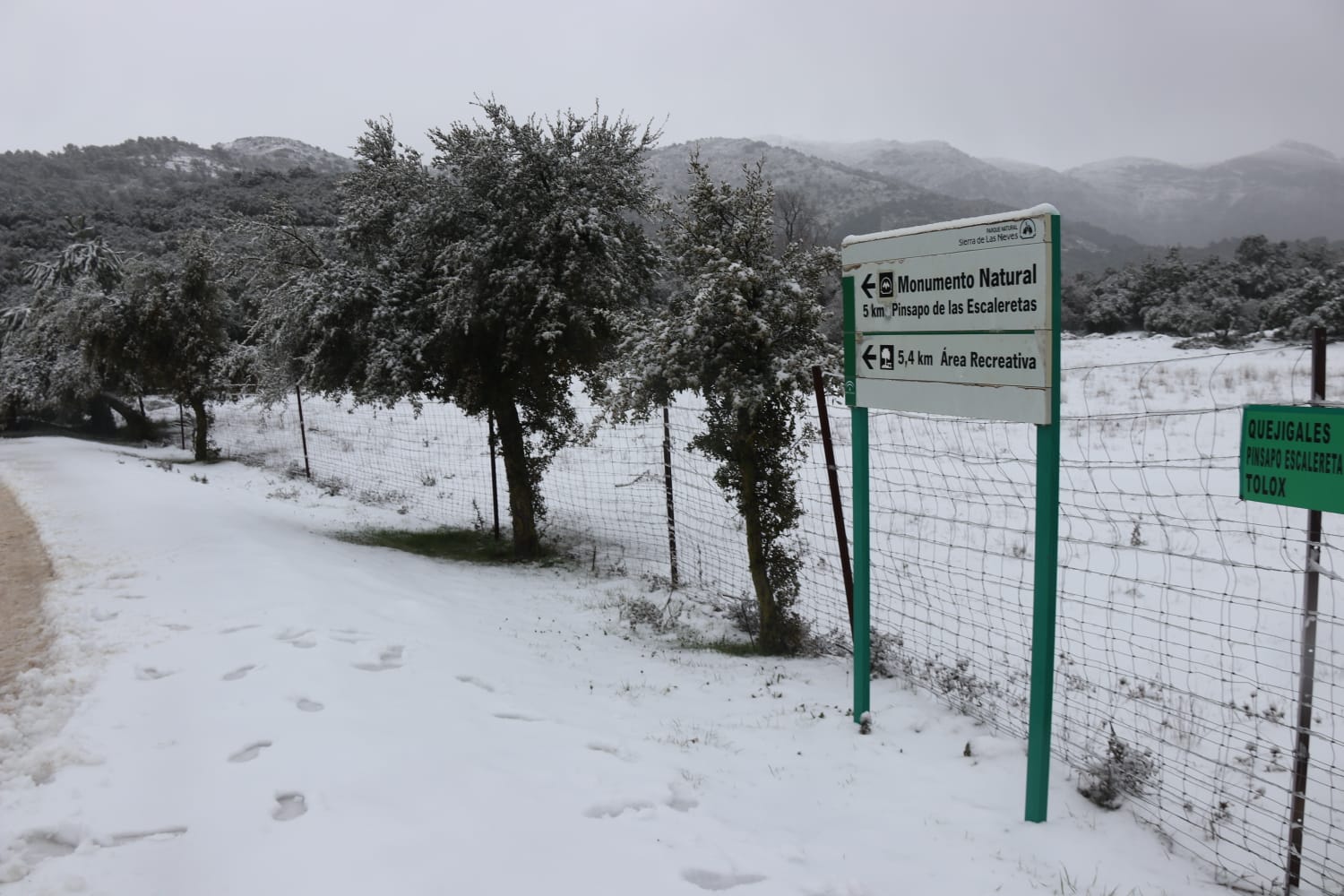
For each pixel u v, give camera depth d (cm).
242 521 1197
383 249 1280
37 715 529
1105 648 663
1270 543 895
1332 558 830
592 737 530
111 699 543
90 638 667
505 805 415
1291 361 2352
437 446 2262
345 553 1085
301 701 540
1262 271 4225
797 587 826
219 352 2294
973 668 668
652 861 372
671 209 884
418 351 1190
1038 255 434
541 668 694
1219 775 500
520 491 1274
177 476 1838
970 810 454
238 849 368
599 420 885
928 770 506
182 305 2234
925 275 505
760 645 809
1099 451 1369
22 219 6638
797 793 483
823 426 686
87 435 2997
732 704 643
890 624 775
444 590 975
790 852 397
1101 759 491
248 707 524
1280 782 488
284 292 1259
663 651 800
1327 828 438
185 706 527
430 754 469
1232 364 2412
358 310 1211
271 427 2781
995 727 560
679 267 843
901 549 1020
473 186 1189
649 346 791
